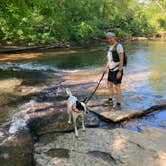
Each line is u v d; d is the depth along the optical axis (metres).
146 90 4.85
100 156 2.64
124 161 2.56
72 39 15.45
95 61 8.60
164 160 2.58
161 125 3.45
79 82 5.52
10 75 6.21
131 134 3.09
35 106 4.03
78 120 3.48
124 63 3.72
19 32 12.30
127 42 17.39
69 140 2.96
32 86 5.20
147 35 24.12
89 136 3.04
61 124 3.39
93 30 17.12
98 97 4.36
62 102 4.22
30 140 3.02
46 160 2.58
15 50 10.88
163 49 12.12
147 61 8.37
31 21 12.80
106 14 22.52
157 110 3.93
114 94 4.48
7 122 3.47
